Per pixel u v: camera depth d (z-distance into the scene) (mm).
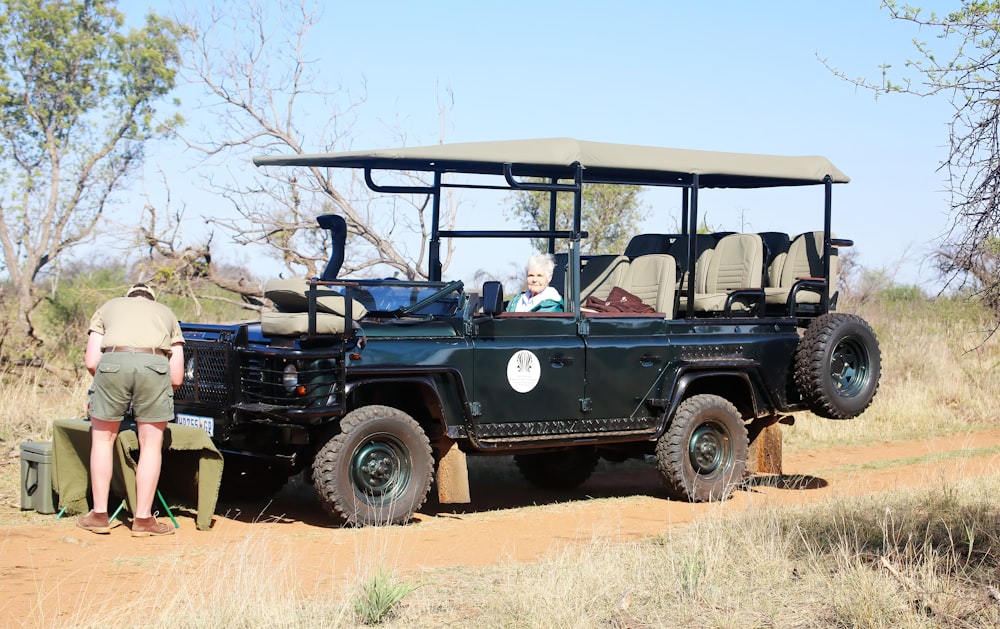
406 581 5727
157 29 19344
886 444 12516
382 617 5086
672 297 8945
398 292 8070
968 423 14000
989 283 6695
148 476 6980
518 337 8039
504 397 7891
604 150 8180
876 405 14250
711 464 8922
